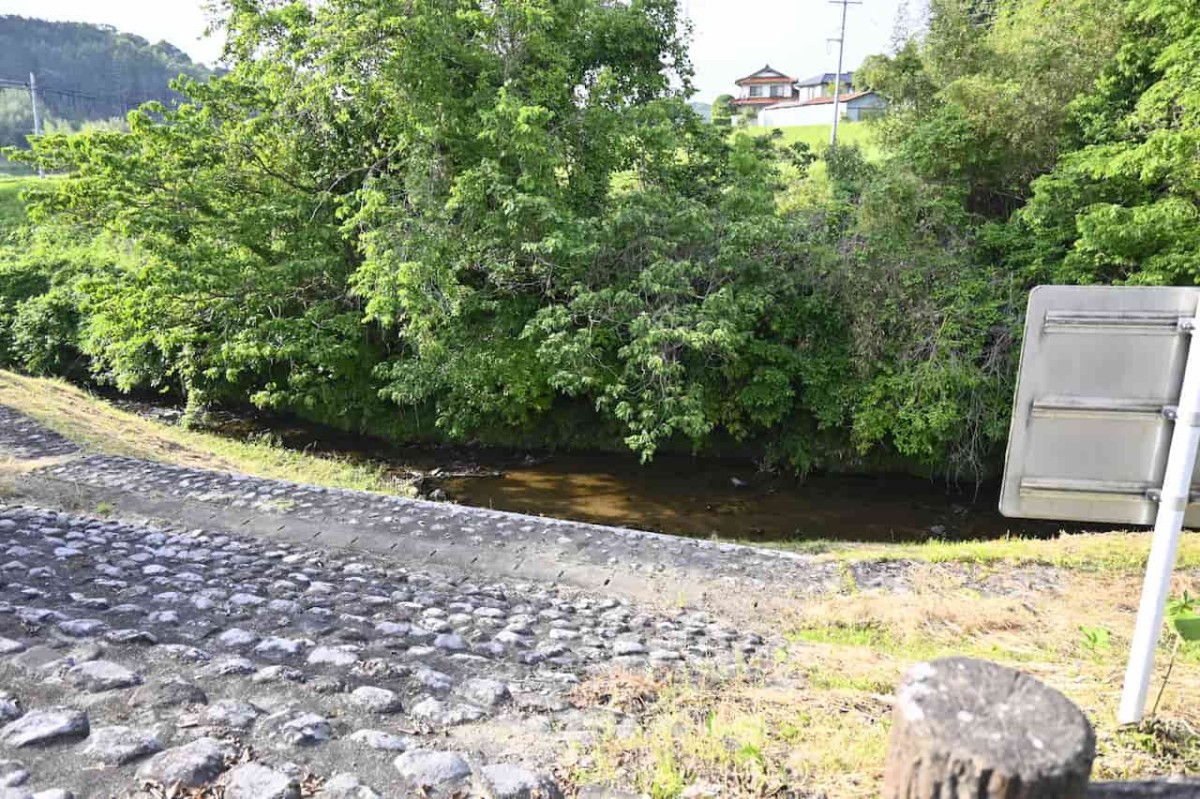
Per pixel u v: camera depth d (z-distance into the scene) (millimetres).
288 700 3725
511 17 13773
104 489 9898
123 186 14883
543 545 8906
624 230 14172
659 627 6406
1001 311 13953
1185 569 7766
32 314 20750
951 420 13367
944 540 11836
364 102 14016
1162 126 12641
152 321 15648
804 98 52281
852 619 6820
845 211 15930
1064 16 15828
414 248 12977
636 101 16562
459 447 17375
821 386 14672
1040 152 15297
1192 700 4211
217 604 5438
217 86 15961
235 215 15766
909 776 1809
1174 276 11688
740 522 13352
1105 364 3498
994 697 1866
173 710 3424
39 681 3605
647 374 13758
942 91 16625
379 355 17344
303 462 14469
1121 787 2221
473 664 4730
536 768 3244
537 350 13492
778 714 4102
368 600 6191
